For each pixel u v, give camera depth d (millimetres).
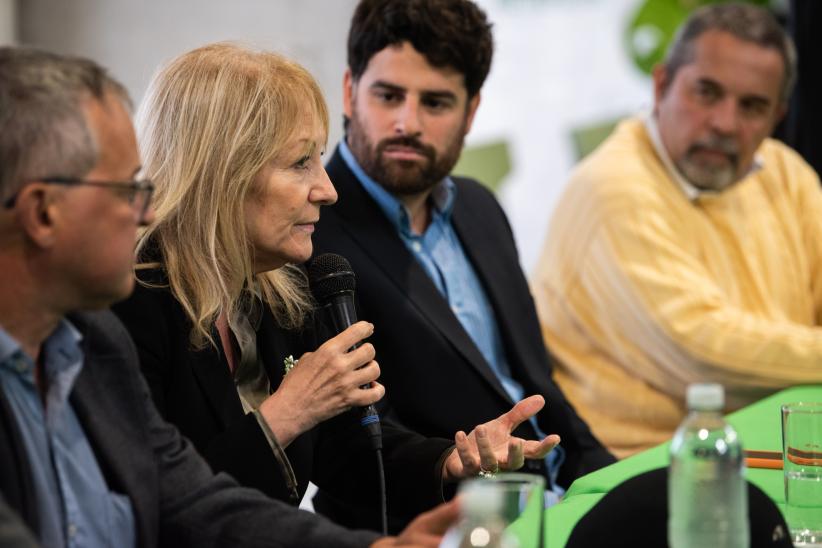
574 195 7074
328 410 3941
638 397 6793
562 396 5820
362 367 4105
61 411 3037
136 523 3143
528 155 11047
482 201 6098
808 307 7492
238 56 4156
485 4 10961
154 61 10453
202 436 3980
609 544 2926
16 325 2920
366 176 5480
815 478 3615
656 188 6973
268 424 3863
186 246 4027
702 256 7012
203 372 4008
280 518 3266
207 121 4035
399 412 5223
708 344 6480
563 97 10984
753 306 7145
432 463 4531
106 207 2875
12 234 2828
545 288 7148
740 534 2744
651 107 7344
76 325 3168
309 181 4176
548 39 10961
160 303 3998
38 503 2932
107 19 10406
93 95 2867
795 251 7473
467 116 5656
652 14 10828
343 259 4375
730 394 6594
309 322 4527
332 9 10484
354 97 5523
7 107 2770
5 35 10047
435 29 5352
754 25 7016
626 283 6723
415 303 5281
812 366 6352
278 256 4176
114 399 3205
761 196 7488
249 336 4305
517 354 5738
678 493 2768
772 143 7891
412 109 5387
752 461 4316
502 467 4121
